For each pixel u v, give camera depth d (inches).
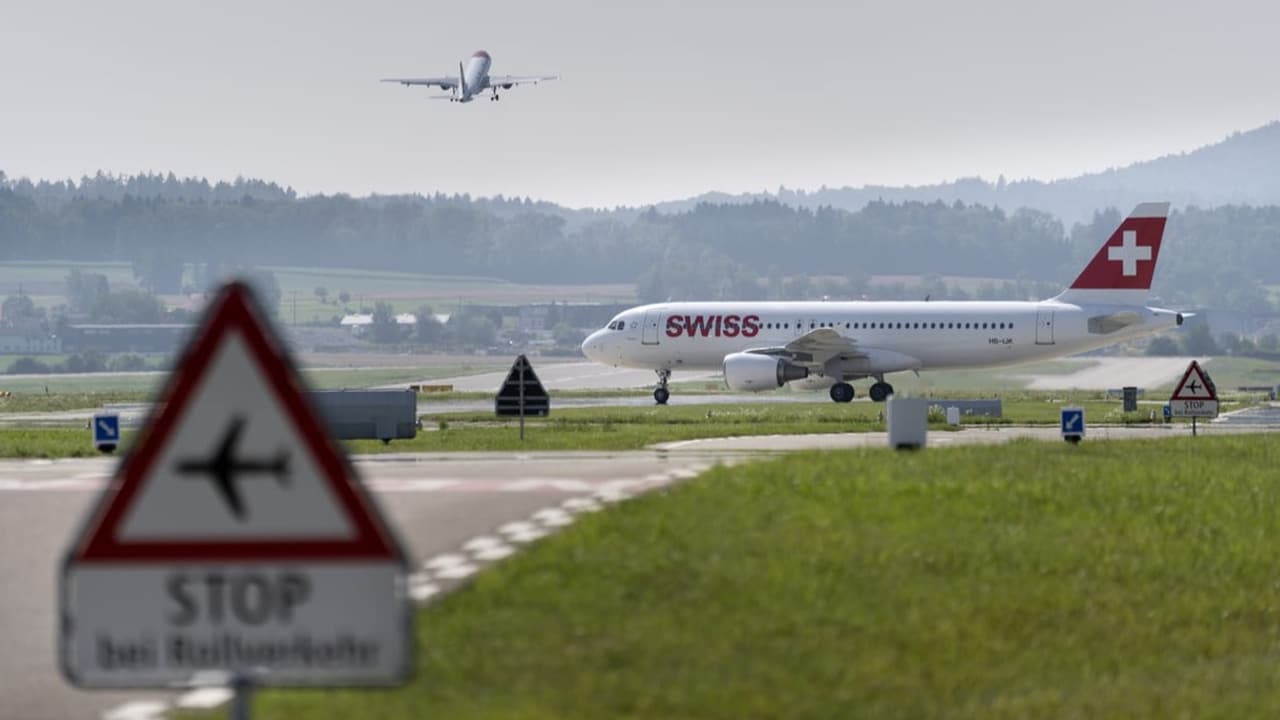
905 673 2127.2
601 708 1827.0
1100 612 2588.6
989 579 2674.7
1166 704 2113.7
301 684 1134.4
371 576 1130.7
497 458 5019.7
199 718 1749.5
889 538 2861.7
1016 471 3934.5
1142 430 7263.8
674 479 3941.9
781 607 2357.3
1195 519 3383.4
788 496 3275.1
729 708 1873.8
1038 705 2039.9
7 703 1846.7
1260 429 7436.0
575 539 2731.3
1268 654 2490.2
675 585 2433.6
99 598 1118.4
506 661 2010.3
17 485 3971.5
